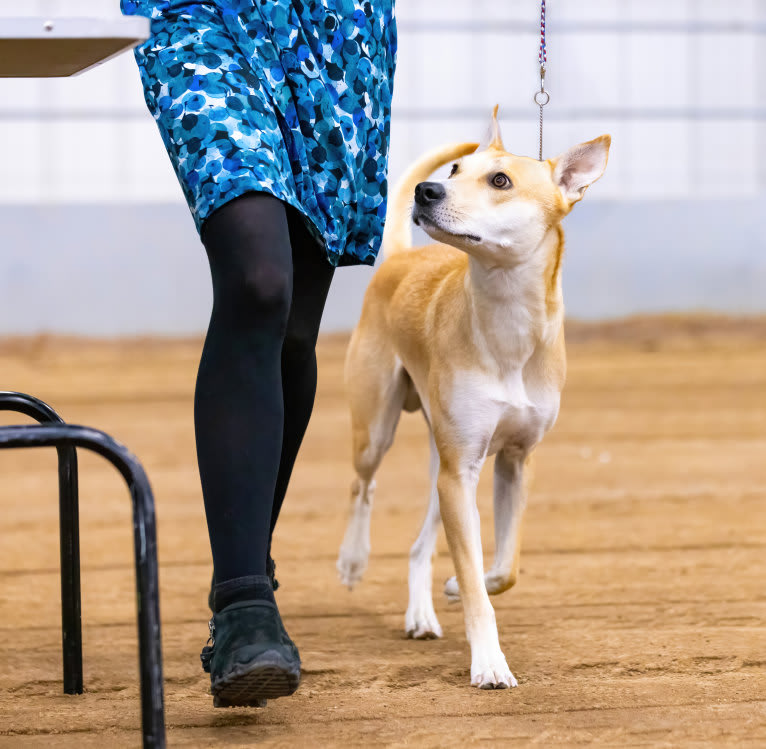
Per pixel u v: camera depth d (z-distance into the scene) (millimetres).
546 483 7445
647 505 6656
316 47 3064
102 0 18625
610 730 2904
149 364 15594
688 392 12266
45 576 5047
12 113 18969
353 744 2795
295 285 3242
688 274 19109
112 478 7969
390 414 4414
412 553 4152
